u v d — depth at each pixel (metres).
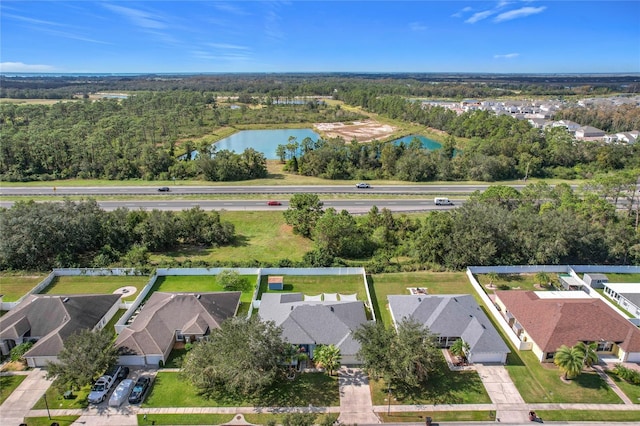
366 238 68.12
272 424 31.14
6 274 58.41
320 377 39.47
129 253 62.38
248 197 90.62
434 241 62.16
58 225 61.34
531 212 71.19
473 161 113.94
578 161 126.12
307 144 133.62
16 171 101.50
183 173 108.75
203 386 37.69
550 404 36.44
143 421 34.25
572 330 42.81
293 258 65.12
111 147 119.19
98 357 36.97
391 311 48.34
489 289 56.06
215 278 58.12
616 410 35.88
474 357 41.50
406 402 36.50
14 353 40.91
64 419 34.34
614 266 61.38
